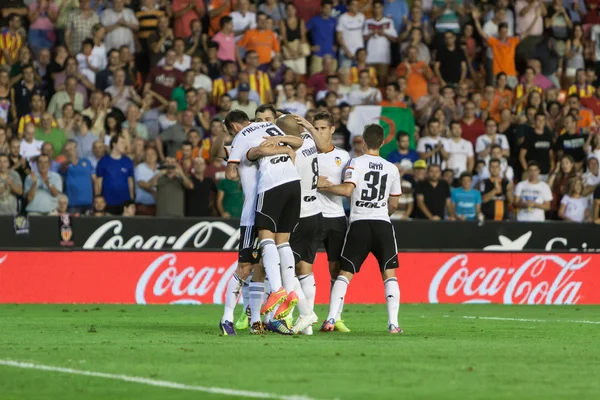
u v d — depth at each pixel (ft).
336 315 104.78
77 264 164.35
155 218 167.53
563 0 236.63
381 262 104.12
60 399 53.98
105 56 197.67
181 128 183.01
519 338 98.58
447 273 179.83
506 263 183.01
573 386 60.03
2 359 72.79
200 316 133.90
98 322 118.83
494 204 189.67
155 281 167.02
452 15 221.46
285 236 96.02
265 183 94.68
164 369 66.69
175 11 206.39
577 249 186.91
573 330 112.98
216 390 56.70
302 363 70.59
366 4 221.25
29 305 155.74
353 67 211.20
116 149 174.19
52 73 194.90
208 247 169.78
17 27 197.57
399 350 81.25
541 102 209.56
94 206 171.73
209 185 175.01
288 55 212.43
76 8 200.75
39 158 169.58
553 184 199.82
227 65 199.82
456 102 210.59
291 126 100.83
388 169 103.45
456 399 54.24
